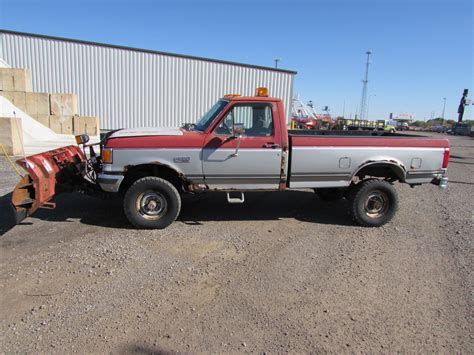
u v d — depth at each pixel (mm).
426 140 6406
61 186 5719
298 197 8258
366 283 4254
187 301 3715
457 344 3195
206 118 6113
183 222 6156
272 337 3193
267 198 8078
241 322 3393
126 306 3584
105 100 22375
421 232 6152
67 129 16578
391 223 6594
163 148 5609
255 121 5891
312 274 4430
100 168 6180
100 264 4449
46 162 5402
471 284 4301
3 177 8578
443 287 4211
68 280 4043
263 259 4809
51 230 5531
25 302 3598
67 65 21578
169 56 22828
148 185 5559
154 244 5145
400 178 6480
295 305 3719
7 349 2930
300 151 5977
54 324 3268
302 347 3078
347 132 8477
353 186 6371
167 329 3248
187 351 2975
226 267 4523
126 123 22906
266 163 5883
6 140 11227
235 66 23875
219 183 5887
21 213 5070
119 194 6379
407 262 4887
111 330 3207
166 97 23250
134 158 5578
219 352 2977
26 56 21125
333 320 3486
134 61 22391
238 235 5660
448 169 14727
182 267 4469
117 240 5227
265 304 3717
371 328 3383
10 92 15828
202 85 23625
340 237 5770
